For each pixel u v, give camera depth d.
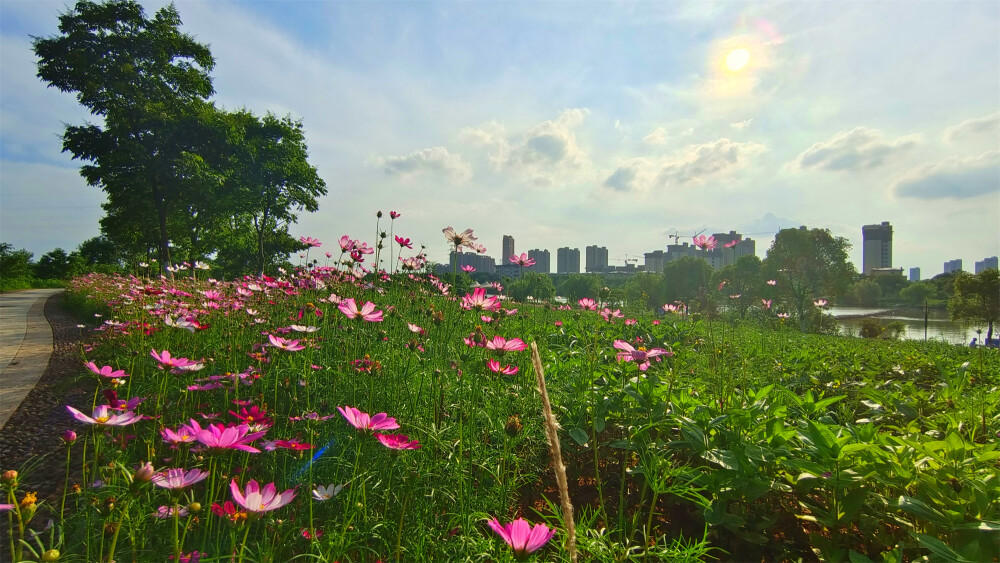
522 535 0.95
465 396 2.66
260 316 4.41
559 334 4.99
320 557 1.40
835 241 43.75
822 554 1.72
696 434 2.09
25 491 2.26
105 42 19.41
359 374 2.86
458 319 4.05
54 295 21.47
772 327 9.86
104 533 1.44
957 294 31.62
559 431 2.72
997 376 4.41
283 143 27.80
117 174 19.27
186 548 1.64
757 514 1.96
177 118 20.39
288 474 2.16
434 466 2.00
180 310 4.27
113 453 2.10
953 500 1.58
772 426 2.10
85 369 4.79
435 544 1.64
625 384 2.82
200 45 21.67
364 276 5.06
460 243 4.07
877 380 4.56
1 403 3.77
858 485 1.73
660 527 1.98
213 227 24.22
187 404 2.86
